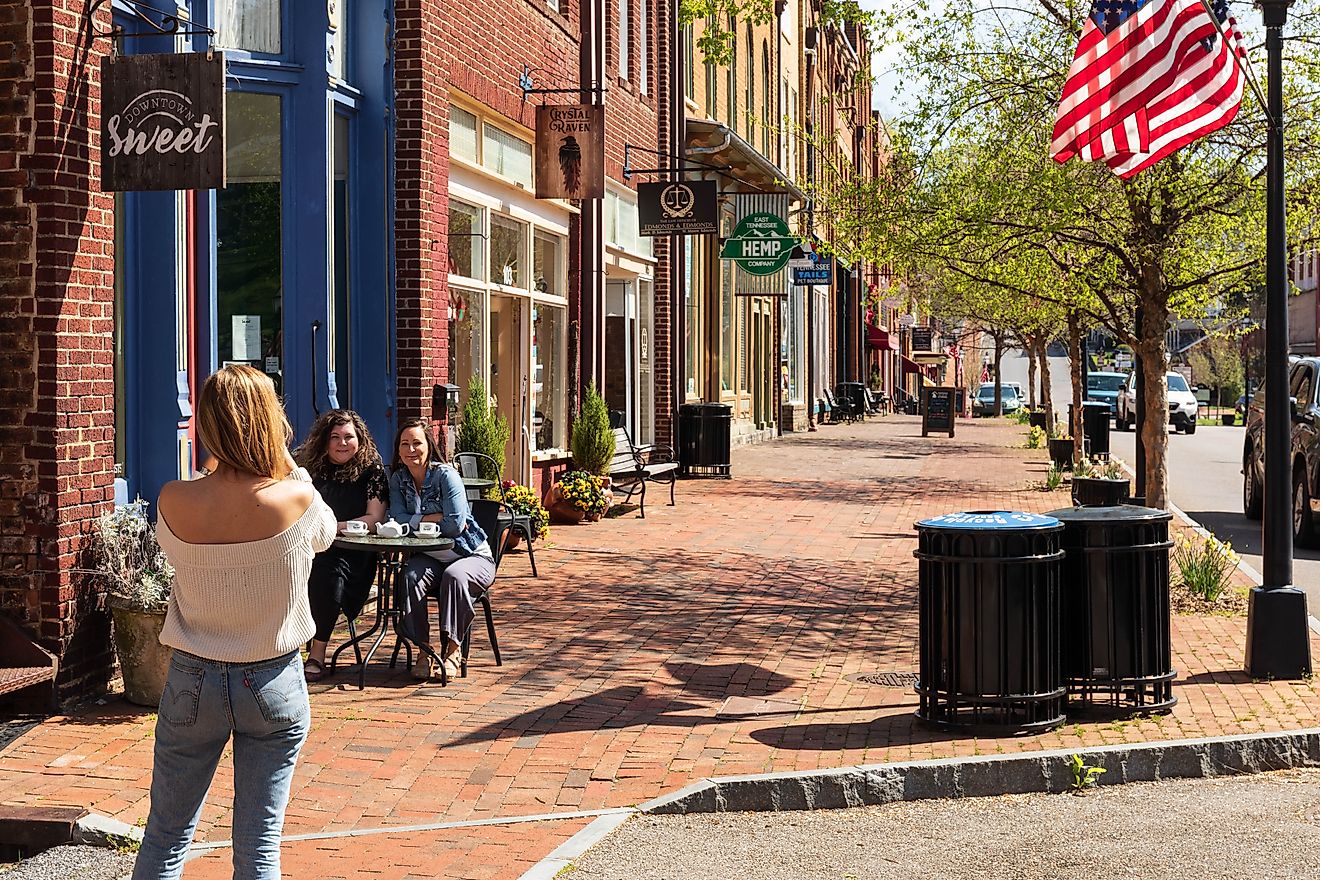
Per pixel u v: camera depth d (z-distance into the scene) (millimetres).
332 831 6109
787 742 7367
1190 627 10422
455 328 14133
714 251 27219
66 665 7789
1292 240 12773
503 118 14852
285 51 10609
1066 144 10672
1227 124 10391
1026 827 6266
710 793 6512
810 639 10094
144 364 8852
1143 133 10375
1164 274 13336
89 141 7898
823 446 33000
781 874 5652
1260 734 7238
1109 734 7418
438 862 5719
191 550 4371
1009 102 13781
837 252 15234
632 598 11672
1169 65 10250
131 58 7734
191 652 4395
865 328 60875
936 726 7555
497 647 9180
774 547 14984
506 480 15203
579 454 17734
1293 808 6469
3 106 7664
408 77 12211
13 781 6598
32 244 7668
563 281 18016
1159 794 6758
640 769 6938
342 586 8742
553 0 16922
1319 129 12453
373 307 11945
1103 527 7805
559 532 16016
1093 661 7801
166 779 4434
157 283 8836
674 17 22516
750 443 32875
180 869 4480
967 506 19344
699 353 26203
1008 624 7418
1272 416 8836
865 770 6664
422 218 12266
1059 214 13250
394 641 9828
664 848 5957
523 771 6922
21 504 7719
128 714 7746
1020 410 52781
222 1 10219
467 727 7668
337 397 11695
